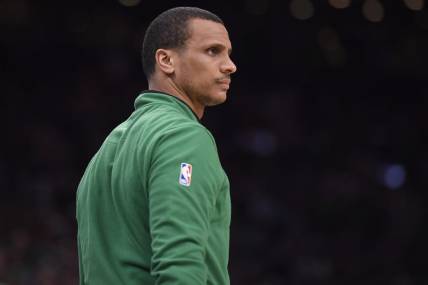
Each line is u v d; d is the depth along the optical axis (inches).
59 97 1424.7
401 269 1326.3
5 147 1295.5
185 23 257.8
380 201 1430.9
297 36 1654.8
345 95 1658.5
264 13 1637.6
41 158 1284.4
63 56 1489.9
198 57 255.4
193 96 258.4
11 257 961.5
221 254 238.1
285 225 1350.9
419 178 1523.1
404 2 1579.7
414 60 1669.5
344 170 1503.4
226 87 259.4
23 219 1079.6
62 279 971.3
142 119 249.0
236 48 1643.7
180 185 226.2
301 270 1274.6
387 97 1665.8
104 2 1552.7
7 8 1488.7
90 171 259.4
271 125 1550.2
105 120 1424.7
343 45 1665.8
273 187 1444.4
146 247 238.2
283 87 1643.7
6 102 1374.3
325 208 1407.5
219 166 237.1
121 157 246.2
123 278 239.9
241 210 1369.3
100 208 250.5
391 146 1581.0
